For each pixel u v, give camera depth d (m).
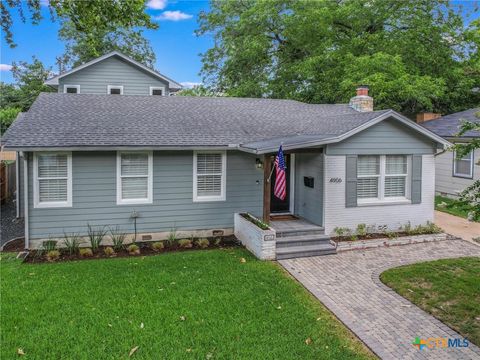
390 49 22.08
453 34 22.64
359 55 22.73
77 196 11.03
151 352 5.65
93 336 6.04
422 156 12.24
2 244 11.41
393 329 6.41
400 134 11.94
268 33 26.67
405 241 11.45
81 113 12.84
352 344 5.97
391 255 10.38
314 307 7.22
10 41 10.73
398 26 24.03
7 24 10.50
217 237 12.31
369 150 11.68
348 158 11.49
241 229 11.70
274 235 10.08
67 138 10.66
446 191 18.27
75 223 11.08
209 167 12.26
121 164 11.38
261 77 26.77
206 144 11.60
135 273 8.84
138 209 11.59
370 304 7.35
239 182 12.53
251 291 7.88
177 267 9.30
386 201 12.02
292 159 13.01
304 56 26.09
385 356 5.62
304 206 12.61
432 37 22.97
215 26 28.36
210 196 12.34
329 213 11.45
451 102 24.62
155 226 11.81
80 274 8.73
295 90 25.86
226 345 5.85
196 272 8.95
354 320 6.71
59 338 5.98
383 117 11.41
